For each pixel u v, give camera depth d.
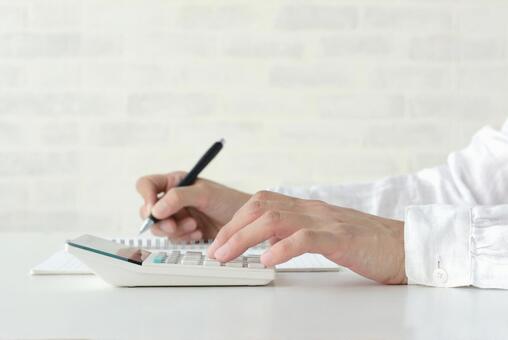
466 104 3.08
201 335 0.63
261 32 3.05
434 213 0.90
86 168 3.06
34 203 3.06
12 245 1.25
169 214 1.29
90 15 3.05
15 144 3.06
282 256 0.85
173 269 0.86
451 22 3.07
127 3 3.05
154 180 1.46
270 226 0.88
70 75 3.06
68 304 0.76
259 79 3.06
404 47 3.07
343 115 3.06
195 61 3.06
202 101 3.06
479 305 0.77
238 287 0.87
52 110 3.06
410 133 3.07
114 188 3.07
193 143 3.06
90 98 3.06
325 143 3.06
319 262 1.04
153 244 1.23
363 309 0.74
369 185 1.35
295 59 3.06
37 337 0.62
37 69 3.05
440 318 0.70
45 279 0.91
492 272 0.86
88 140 3.06
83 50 3.06
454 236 0.88
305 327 0.66
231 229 0.92
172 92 3.06
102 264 0.85
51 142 3.06
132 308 0.74
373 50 3.06
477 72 3.08
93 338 0.62
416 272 0.88
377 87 3.06
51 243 1.28
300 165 3.06
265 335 0.63
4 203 3.06
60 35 3.05
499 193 1.27
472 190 1.28
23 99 3.05
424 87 3.07
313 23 3.05
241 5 3.05
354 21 3.06
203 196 1.29
